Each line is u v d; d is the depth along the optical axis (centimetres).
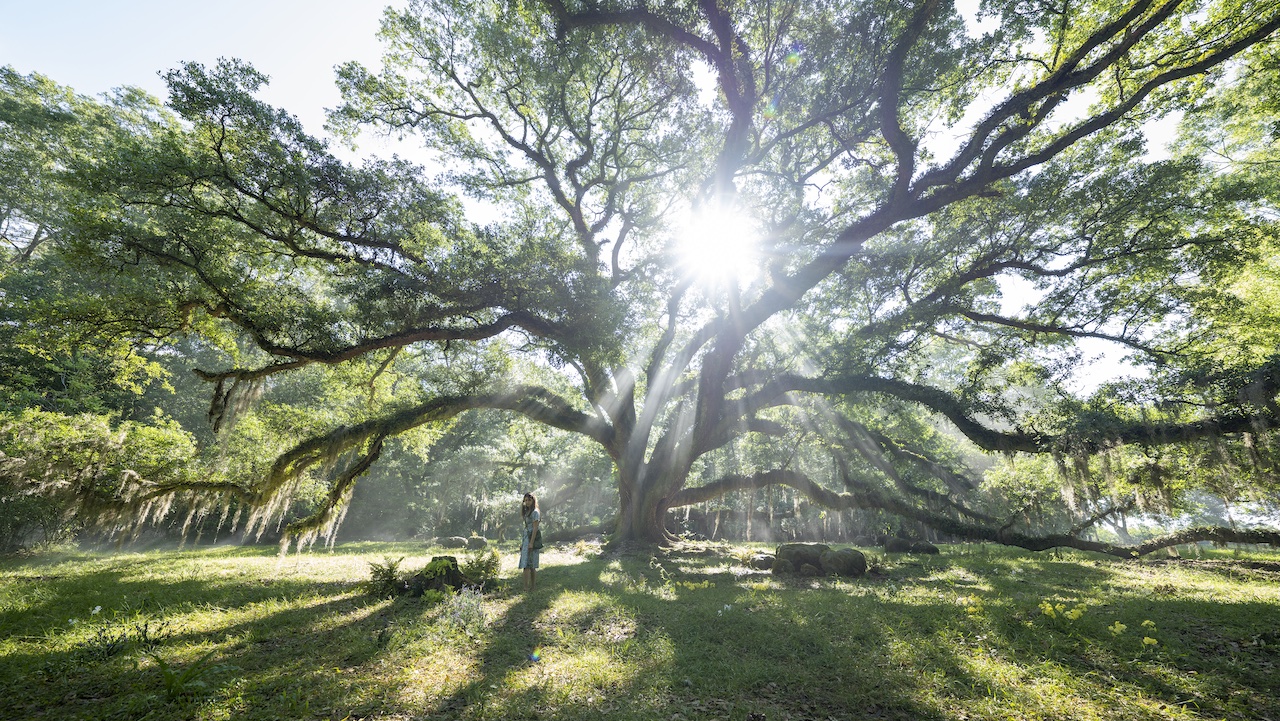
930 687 452
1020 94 1225
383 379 2089
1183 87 1509
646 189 2280
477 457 3181
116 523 1346
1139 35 1147
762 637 608
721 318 1942
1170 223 1522
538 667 506
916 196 1428
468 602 713
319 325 1419
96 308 1413
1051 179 1530
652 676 477
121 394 2752
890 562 1648
